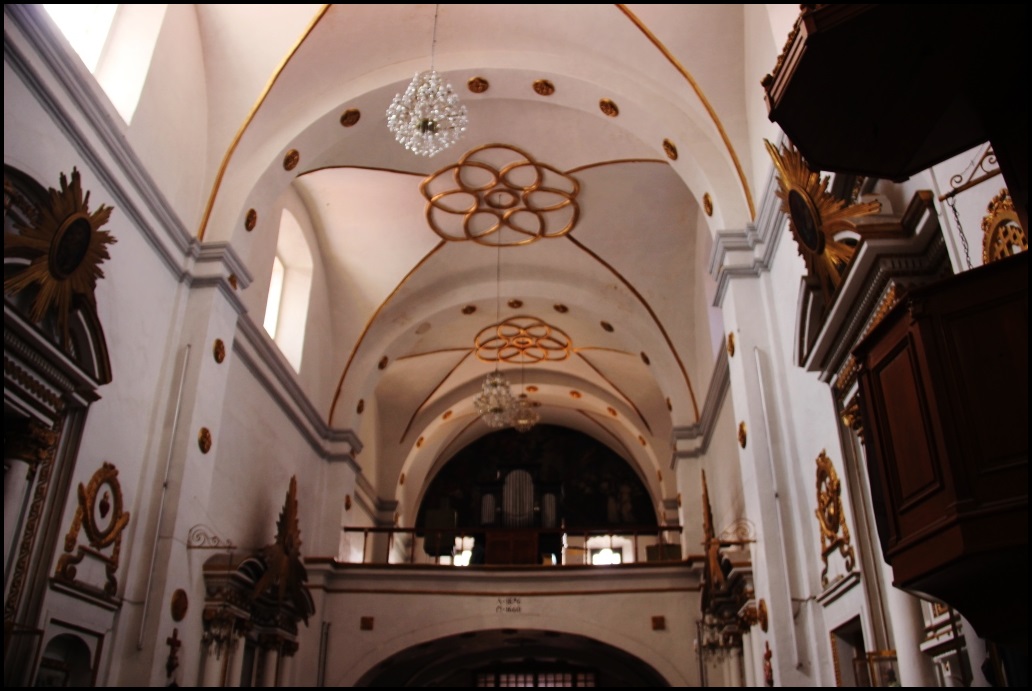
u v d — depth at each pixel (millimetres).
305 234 14875
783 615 9195
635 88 11672
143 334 9633
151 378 9797
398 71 11977
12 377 7070
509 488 22953
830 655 8805
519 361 20172
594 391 20953
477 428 23719
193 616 9906
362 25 11336
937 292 3926
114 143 8922
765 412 9906
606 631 14922
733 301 10523
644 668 16156
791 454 9664
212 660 10188
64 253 7598
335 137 12258
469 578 15344
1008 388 3619
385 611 15031
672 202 14602
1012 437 3545
